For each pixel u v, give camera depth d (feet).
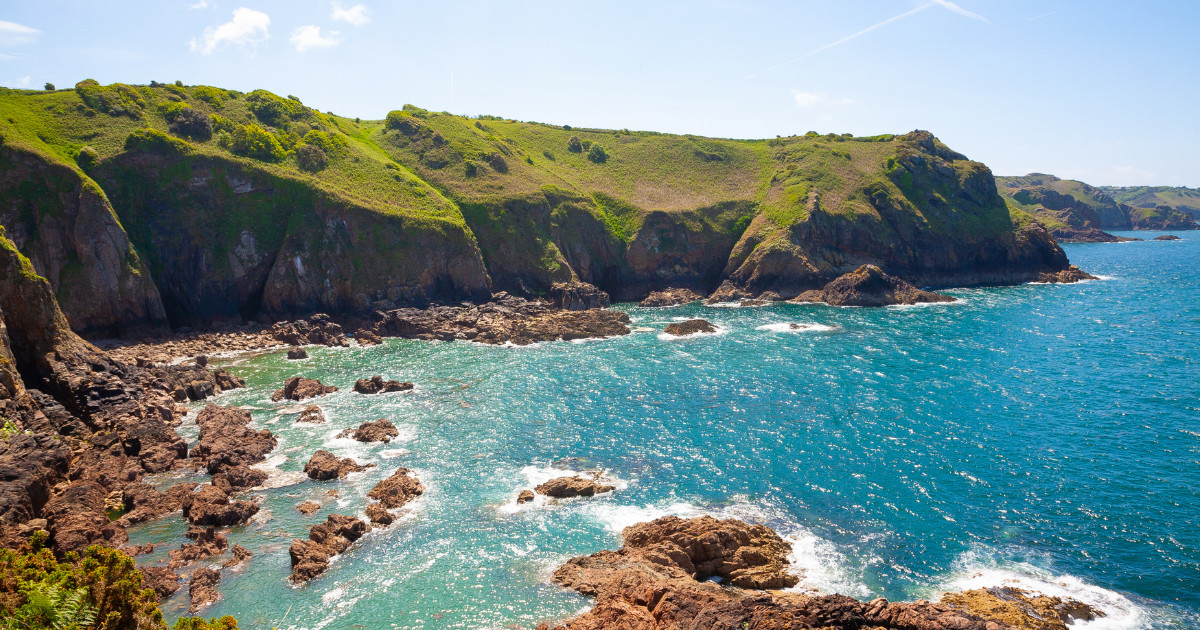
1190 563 134.62
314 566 137.18
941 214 544.21
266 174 405.80
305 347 338.34
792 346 317.83
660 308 448.24
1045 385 246.88
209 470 184.65
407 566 139.95
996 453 187.73
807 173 565.53
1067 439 195.83
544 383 262.88
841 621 106.42
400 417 226.79
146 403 224.94
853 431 206.08
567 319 367.86
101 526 148.25
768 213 516.32
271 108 481.46
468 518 158.92
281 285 384.88
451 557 142.92
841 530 150.92
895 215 525.34
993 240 541.75
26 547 132.26
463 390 256.11
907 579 132.46
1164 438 194.08
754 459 187.73
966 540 145.59
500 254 459.32
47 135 380.78
